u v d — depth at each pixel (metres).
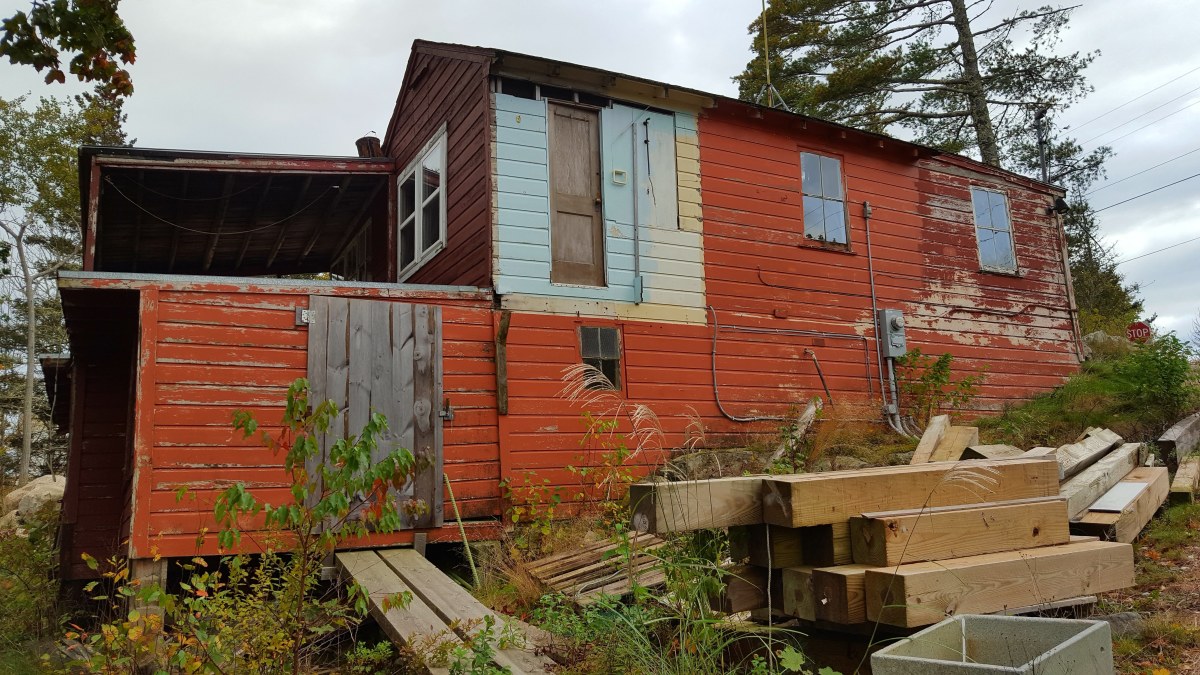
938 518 3.96
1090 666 2.89
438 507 7.94
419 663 4.51
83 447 10.34
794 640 4.11
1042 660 2.66
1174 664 4.06
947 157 13.23
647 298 10.01
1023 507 4.40
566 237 9.66
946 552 3.95
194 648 4.78
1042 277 14.38
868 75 19.22
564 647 4.75
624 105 10.35
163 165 9.99
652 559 6.16
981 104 19.53
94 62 4.99
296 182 11.56
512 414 8.74
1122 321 20.92
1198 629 4.39
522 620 5.95
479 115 9.60
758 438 10.35
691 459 9.37
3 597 7.74
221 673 4.41
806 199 11.72
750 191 11.16
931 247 12.95
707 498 3.81
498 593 6.64
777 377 10.87
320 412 4.21
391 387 8.09
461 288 8.80
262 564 5.57
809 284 11.45
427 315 8.48
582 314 9.50
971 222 13.60
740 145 11.22
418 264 11.31
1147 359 10.80
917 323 12.51
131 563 6.80
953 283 13.09
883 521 3.73
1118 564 4.58
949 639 3.21
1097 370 14.02
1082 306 27.73
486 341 8.83
